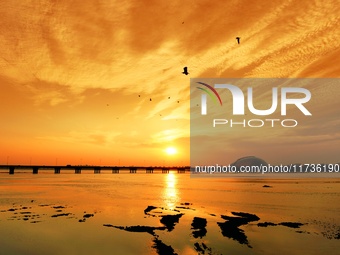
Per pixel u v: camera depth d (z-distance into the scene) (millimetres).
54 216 22641
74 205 28328
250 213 24156
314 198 34875
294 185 60094
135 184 63438
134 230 18328
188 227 19094
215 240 16141
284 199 34031
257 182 73625
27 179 80750
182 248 14820
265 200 32844
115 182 72000
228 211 25219
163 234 17406
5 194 38062
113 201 31625
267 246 15070
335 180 85000
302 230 18266
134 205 28641
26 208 26359
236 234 17359
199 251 14352
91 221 20906
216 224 19953
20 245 15352
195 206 28141
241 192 43344
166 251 14406
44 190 44750
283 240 16062
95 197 35500
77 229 18578
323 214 23688
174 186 57438
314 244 15375
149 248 14875
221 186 57188
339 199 33812
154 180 86188
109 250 14578
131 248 14836
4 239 16344
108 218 21984
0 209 25797
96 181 75812
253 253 14023
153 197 35969
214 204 29594
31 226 19297
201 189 48781
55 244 15469
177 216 22812
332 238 16469
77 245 15383
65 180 78375
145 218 22047
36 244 15500
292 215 23250
